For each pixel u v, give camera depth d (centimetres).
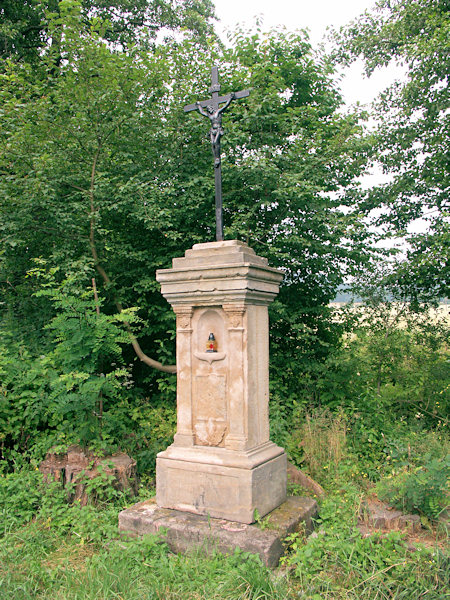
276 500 431
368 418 681
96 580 327
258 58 789
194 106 477
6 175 695
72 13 676
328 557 350
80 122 691
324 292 845
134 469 525
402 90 948
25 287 781
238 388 413
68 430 554
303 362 775
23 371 599
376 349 788
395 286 884
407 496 426
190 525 386
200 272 425
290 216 762
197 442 432
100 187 678
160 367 708
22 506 466
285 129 760
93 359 539
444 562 337
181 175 743
